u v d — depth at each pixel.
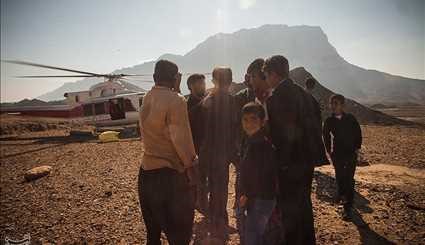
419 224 4.58
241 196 3.15
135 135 19.23
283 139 3.26
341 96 5.10
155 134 2.99
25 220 5.47
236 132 4.64
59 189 7.41
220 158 4.61
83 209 5.88
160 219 3.06
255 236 3.08
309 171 3.35
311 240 3.36
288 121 3.24
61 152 13.56
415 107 91.06
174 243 3.09
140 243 4.37
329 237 4.27
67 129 27.66
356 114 26.77
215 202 4.66
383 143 13.70
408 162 9.34
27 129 26.88
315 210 5.34
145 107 3.08
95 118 20.02
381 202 5.61
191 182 3.02
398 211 5.14
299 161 3.29
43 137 20.94
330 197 5.98
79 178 8.45
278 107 3.25
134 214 5.45
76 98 20.39
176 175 3.05
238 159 4.63
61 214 5.68
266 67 3.39
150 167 3.03
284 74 3.36
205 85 5.05
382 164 9.20
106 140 16.66
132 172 8.78
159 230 3.20
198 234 4.55
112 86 20.17
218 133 4.61
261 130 3.10
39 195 7.01
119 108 19.47
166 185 3.01
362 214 5.08
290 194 3.30
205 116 4.61
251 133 3.11
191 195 3.16
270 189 3.06
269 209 3.09
